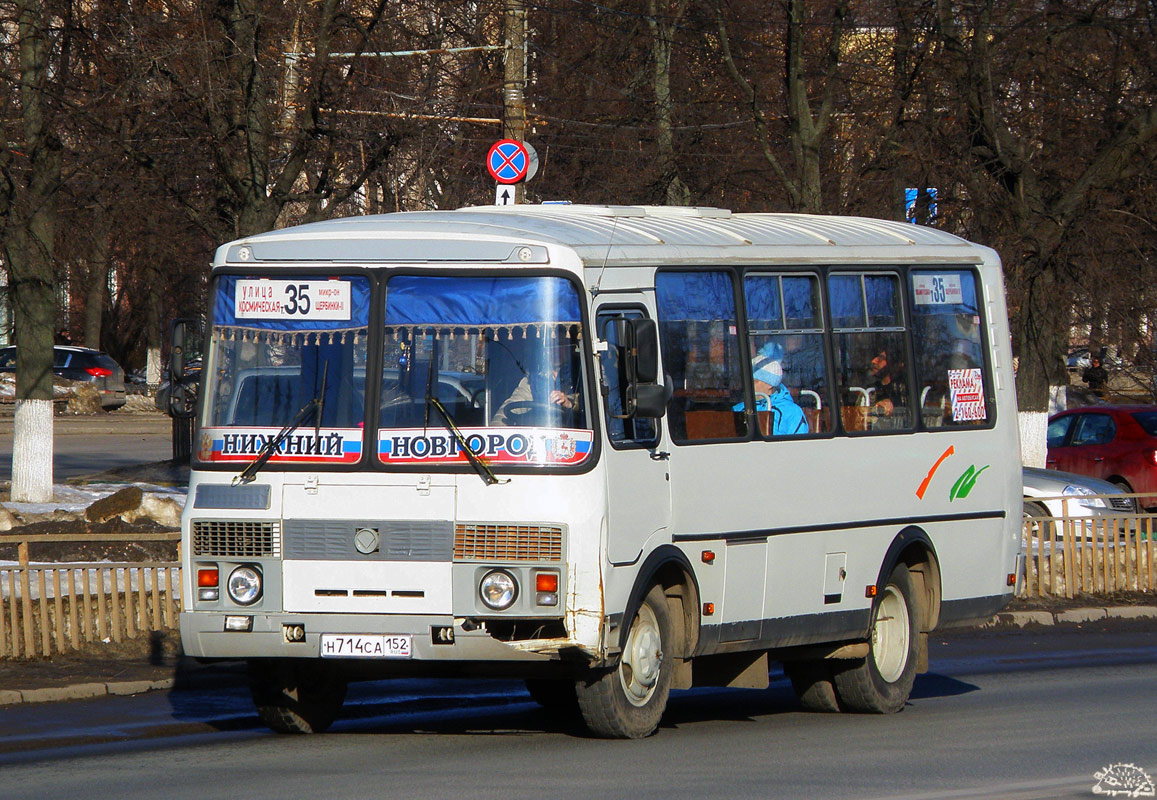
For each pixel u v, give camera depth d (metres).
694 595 26.89
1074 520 49.06
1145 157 70.56
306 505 24.53
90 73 61.16
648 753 25.00
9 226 60.38
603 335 25.31
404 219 26.58
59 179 61.72
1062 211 68.38
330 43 59.66
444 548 24.06
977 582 33.72
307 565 24.47
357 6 64.56
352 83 59.25
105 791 21.89
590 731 26.17
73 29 60.09
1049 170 73.38
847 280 31.17
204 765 23.97
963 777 22.95
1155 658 39.81
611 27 98.19
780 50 89.00
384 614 24.20
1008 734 27.41
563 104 98.19
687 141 93.50
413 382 24.59
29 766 24.16
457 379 24.53
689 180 94.44
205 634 24.80
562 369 24.44
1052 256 69.00
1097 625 46.38
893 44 75.25
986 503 33.94
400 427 24.44
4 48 61.78
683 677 27.25
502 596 23.86
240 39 54.34
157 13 57.50
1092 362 102.62
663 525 26.11
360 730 28.00
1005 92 73.25
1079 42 72.56
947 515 32.84
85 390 125.12
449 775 22.83
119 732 27.31
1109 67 72.38
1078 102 72.44
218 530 24.84
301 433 24.73
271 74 57.88
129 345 164.62
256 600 24.61
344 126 56.91
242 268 25.58
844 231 32.41
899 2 72.25
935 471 32.50
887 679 31.27
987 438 34.00
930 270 33.19
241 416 25.08
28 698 30.23
